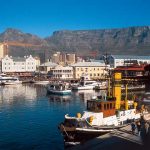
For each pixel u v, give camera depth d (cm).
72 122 4825
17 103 10269
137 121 5012
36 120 7075
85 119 4781
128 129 4841
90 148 4303
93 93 13762
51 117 7469
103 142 4419
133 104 5712
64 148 4822
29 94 13362
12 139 5394
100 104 4966
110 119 5050
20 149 4831
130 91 12862
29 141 5266
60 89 13225
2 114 7969
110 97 5275
